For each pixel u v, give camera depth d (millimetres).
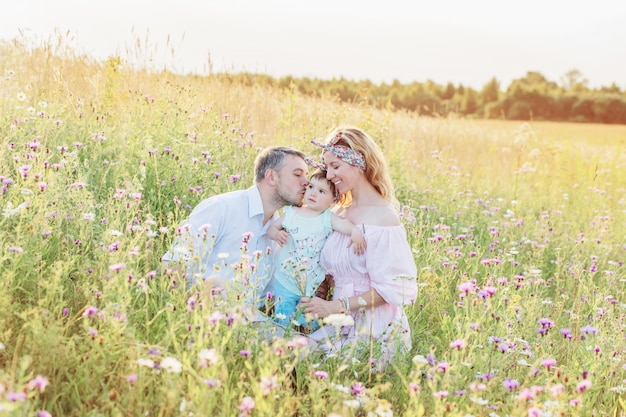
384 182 4391
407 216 6699
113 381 2988
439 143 12648
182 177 5625
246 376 3305
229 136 7242
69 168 4824
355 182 4332
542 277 6422
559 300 5527
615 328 4336
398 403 3570
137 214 4816
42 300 3027
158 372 2969
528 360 3971
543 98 63688
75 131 6250
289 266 4312
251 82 10859
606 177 12258
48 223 4082
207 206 4355
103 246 3811
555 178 11508
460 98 66438
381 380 3754
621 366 3920
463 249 6188
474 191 9297
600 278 6332
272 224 4480
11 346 3102
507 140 13648
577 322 4547
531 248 6969
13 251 3484
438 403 2922
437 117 14344
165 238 4828
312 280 4340
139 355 2955
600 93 64875
